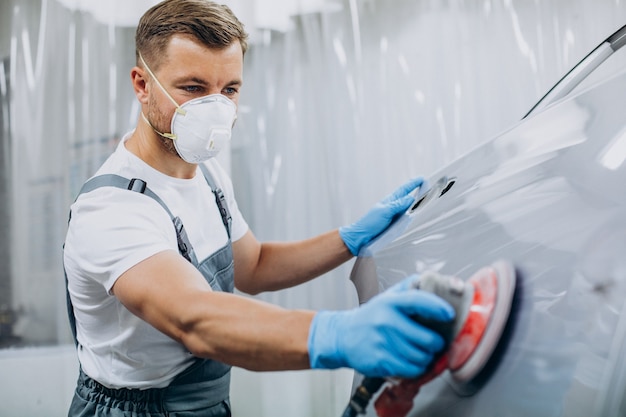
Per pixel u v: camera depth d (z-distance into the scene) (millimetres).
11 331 1808
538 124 736
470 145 1789
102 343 991
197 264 974
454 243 646
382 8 1822
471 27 1783
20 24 1816
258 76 1875
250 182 1896
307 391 1804
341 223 1824
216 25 944
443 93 1797
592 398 458
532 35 1754
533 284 521
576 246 525
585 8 1718
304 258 1147
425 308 535
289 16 1862
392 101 1825
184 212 998
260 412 1808
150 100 980
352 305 1828
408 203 1038
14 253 1819
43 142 1823
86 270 867
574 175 599
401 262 697
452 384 536
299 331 633
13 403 1775
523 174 662
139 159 984
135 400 989
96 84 1831
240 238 1184
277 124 1883
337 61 1830
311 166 1878
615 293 482
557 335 487
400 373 547
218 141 964
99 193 913
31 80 1821
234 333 662
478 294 550
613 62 1572
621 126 606
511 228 595
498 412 490
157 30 954
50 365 1787
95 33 1830
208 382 1022
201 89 965
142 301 767
